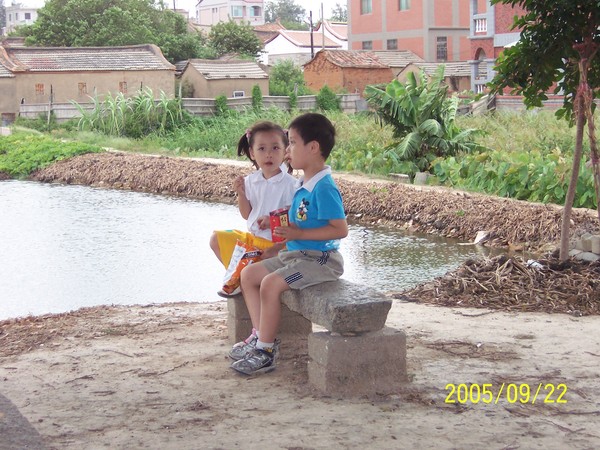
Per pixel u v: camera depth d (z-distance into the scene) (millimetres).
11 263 11391
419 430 4234
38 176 23266
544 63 7910
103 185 21500
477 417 4418
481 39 38594
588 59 7512
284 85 46938
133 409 4586
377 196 15641
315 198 5016
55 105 34938
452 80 45188
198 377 5160
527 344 5855
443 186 17031
